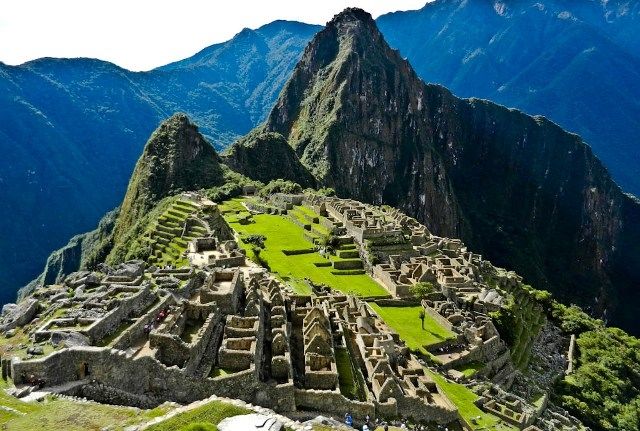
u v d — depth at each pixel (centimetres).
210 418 3328
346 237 13250
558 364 11219
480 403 6900
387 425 4441
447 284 10700
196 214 13238
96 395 3659
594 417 9425
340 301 8038
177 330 4381
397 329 8912
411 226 17400
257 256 11250
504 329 9988
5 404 3222
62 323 4100
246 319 4750
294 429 3412
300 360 5016
